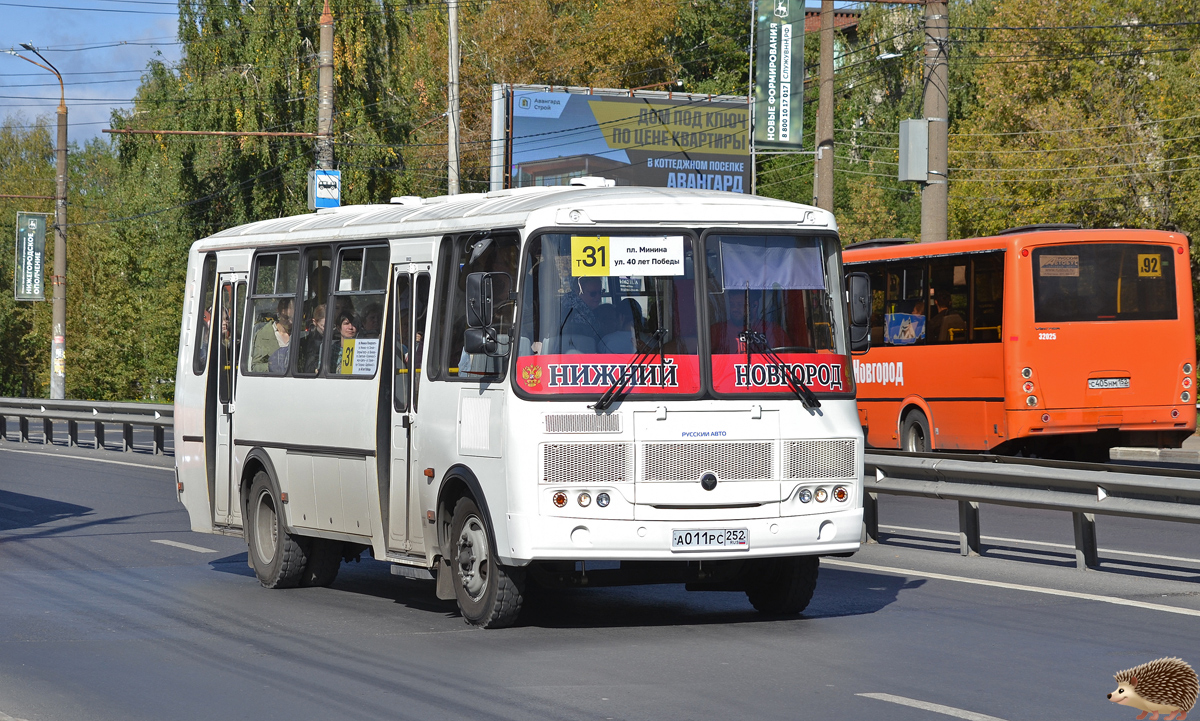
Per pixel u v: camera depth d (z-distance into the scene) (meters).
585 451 11.61
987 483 16.83
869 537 18.61
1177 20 53.91
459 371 12.54
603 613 13.27
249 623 12.84
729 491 11.83
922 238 32.28
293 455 15.10
